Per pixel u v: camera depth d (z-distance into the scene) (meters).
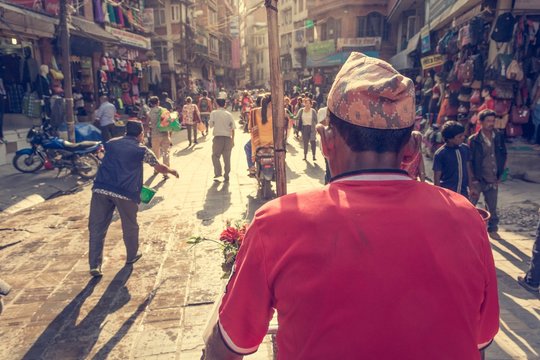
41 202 7.70
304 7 41.25
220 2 48.59
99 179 4.48
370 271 0.85
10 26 10.32
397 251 0.86
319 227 0.90
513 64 8.05
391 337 0.83
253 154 7.40
